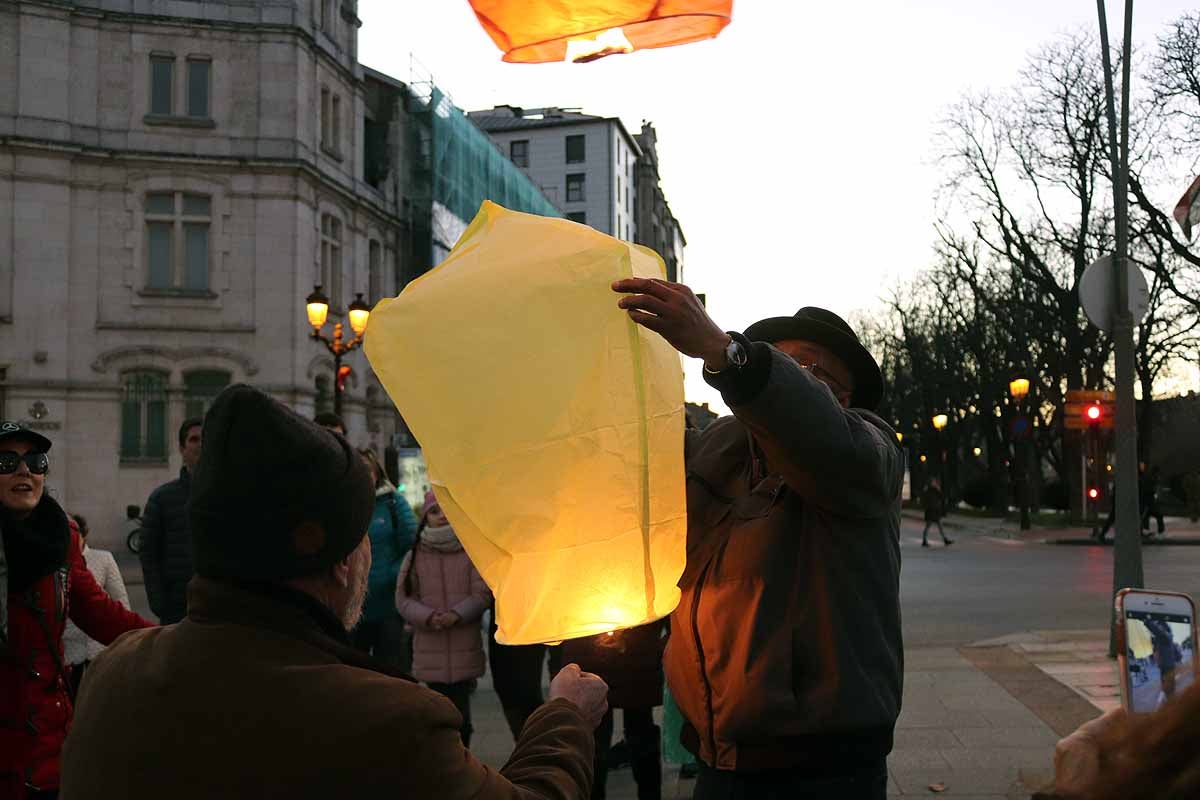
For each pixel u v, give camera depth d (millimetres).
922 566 19078
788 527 2281
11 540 3342
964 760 5691
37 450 3490
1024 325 33625
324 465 1538
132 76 25219
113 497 24531
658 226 88250
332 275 28953
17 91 23938
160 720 1440
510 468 1759
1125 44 9625
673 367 1933
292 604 1528
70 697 3562
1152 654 2283
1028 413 32562
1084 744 1226
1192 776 955
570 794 1677
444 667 5723
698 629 2326
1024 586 15406
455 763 1449
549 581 1786
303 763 1386
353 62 30266
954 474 46094
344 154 29641
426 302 1812
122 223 25047
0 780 3316
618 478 1774
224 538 1505
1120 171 9461
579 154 71062
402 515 6617
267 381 25812
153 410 25266
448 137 36531
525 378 1756
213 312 25641
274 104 26109
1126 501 8859
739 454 2439
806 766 2199
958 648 9562
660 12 1749
